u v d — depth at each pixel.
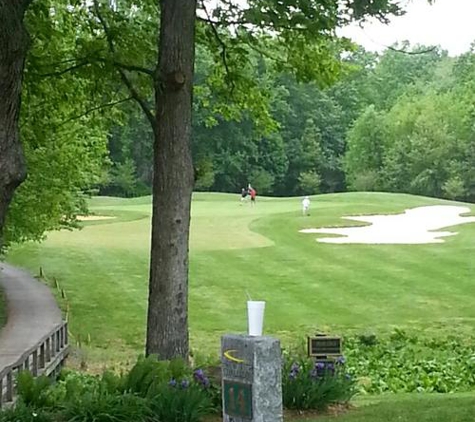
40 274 26.94
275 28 11.78
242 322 19.41
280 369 5.58
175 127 10.56
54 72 12.62
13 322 17.55
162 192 10.60
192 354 13.86
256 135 15.06
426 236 37.50
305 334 17.58
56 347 14.23
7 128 6.92
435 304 21.56
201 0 11.97
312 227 41.69
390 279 25.80
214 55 13.74
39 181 20.28
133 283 25.67
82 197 25.05
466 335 17.31
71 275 27.16
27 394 7.84
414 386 11.85
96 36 13.55
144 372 7.96
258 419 5.45
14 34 6.79
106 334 18.30
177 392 7.38
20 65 6.93
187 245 10.76
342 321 19.25
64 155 20.69
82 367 14.71
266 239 36.91
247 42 13.02
